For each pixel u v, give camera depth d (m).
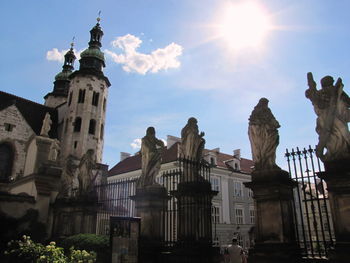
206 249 9.89
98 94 46.28
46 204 18.11
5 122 39.69
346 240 7.01
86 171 16.28
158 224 10.98
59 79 59.81
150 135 12.21
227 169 42.56
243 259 11.23
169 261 10.05
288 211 8.57
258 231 8.59
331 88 8.16
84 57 48.62
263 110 9.54
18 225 16.75
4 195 16.80
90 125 44.31
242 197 43.47
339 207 7.26
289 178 8.86
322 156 7.88
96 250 12.09
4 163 38.78
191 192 10.38
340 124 7.74
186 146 11.39
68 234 15.29
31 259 8.80
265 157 9.02
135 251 8.73
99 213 15.50
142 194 11.28
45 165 19.14
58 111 50.03
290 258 7.80
